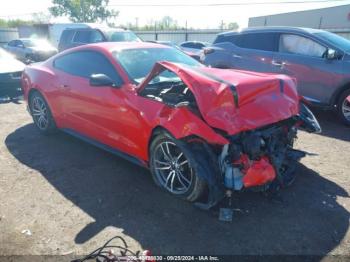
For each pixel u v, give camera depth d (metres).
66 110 4.63
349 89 5.86
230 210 3.16
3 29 29.92
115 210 3.19
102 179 3.81
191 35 27.77
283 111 3.21
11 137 5.24
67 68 4.70
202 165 2.97
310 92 6.39
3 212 3.15
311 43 6.37
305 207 3.24
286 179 3.56
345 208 3.22
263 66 7.03
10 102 7.78
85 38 11.55
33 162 4.28
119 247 2.63
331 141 5.18
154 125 3.26
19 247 2.67
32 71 5.32
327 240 2.76
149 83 3.68
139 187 3.62
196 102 2.99
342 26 24.50
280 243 2.72
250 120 2.95
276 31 6.95
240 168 2.96
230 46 7.70
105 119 3.95
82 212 3.16
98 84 3.66
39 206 3.26
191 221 3.01
